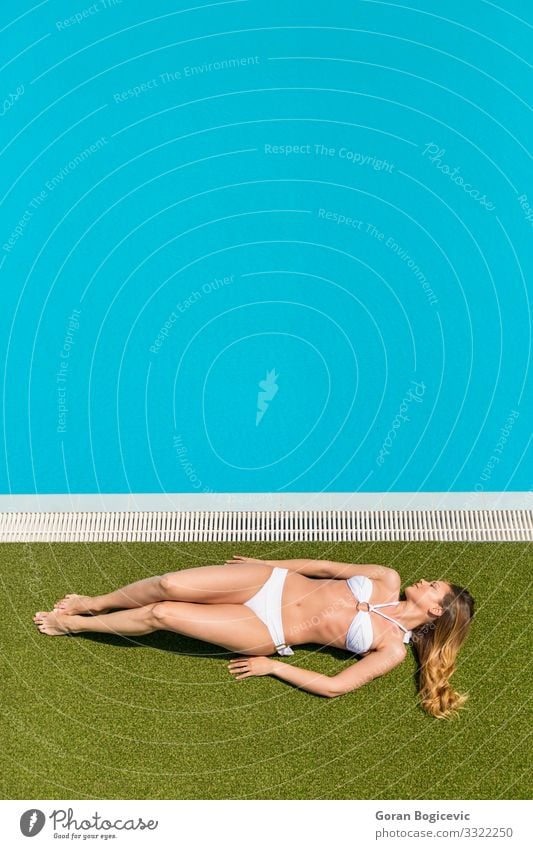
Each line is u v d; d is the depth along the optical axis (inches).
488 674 103.3
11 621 106.4
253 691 102.4
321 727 101.0
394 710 101.6
